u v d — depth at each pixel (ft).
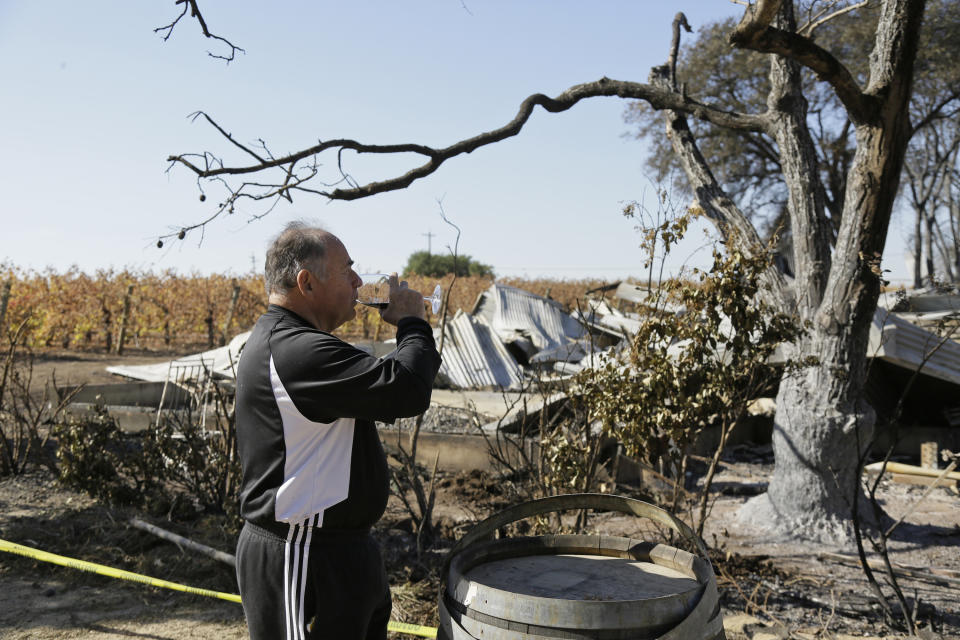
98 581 15.15
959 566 16.81
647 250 15.42
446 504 21.53
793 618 13.52
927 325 30.09
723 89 74.13
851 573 16.25
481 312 49.90
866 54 65.31
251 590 6.94
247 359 7.09
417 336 7.16
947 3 63.36
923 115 71.97
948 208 88.28
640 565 7.79
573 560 8.00
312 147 16.07
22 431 23.36
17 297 57.52
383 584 7.41
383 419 6.79
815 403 18.76
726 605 14.02
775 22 20.38
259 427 6.86
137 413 29.32
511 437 24.91
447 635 7.06
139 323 69.36
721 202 21.65
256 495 6.88
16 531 17.02
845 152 70.74
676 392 15.06
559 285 106.42
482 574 7.49
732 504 22.16
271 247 7.41
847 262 18.22
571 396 16.61
